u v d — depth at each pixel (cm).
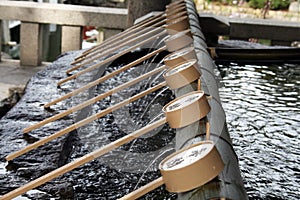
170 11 347
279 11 868
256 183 162
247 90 294
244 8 882
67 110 189
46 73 269
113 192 150
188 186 89
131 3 447
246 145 198
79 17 481
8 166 145
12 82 448
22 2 504
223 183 95
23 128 177
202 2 907
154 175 161
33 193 130
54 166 146
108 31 488
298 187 161
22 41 502
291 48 377
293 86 311
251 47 405
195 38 251
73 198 133
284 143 204
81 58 305
